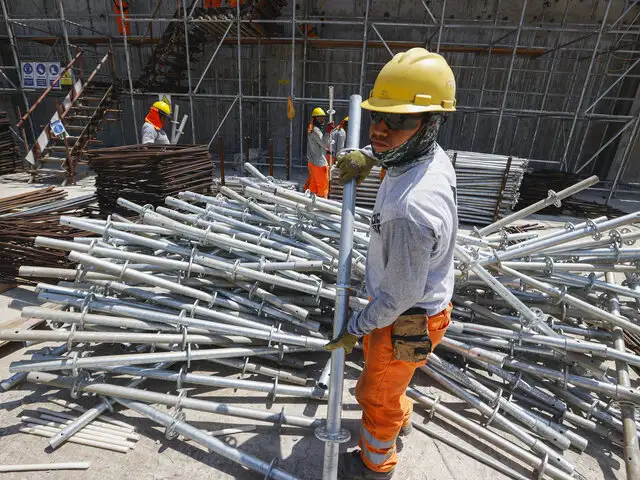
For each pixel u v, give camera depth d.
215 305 2.87
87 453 2.08
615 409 2.51
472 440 2.31
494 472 2.13
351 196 1.82
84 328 2.52
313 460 2.12
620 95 11.63
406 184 1.39
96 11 12.38
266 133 13.00
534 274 2.95
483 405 2.44
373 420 1.82
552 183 8.73
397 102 1.36
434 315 1.65
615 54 11.16
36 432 2.16
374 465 1.91
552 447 2.35
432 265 1.55
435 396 2.63
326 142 6.85
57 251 3.72
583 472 2.18
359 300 2.74
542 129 11.94
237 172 11.30
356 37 11.79
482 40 11.55
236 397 2.55
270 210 3.56
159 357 2.39
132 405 2.28
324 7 11.67
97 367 2.34
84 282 2.80
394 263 1.36
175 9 12.09
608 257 2.86
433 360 2.66
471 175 7.14
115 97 9.96
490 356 2.59
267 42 11.12
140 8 12.28
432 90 1.35
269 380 2.73
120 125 13.58
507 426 2.33
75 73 12.96
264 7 9.88
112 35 12.63
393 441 1.88
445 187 1.41
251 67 12.33
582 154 12.17
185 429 2.12
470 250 2.87
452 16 11.41
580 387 2.67
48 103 13.62
